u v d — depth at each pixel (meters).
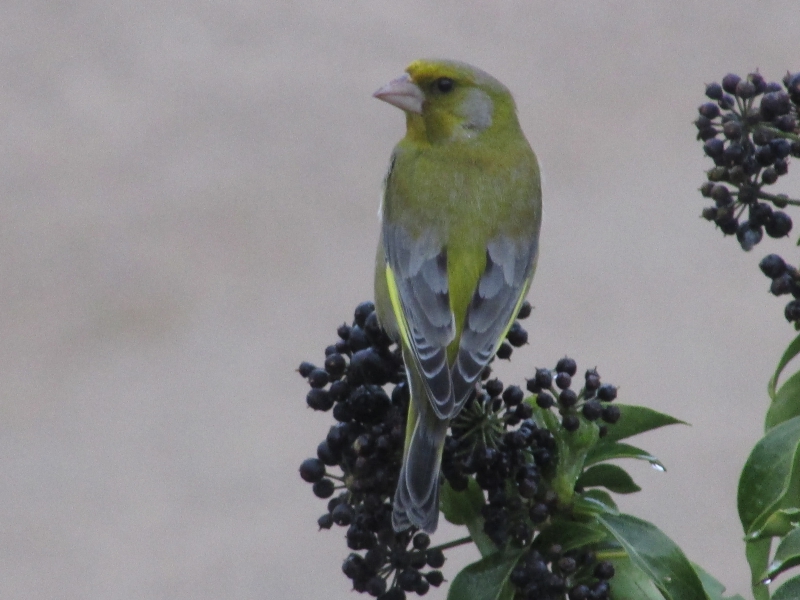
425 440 4.55
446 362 4.62
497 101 4.68
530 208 4.66
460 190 4.66
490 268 4.64
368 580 4.55
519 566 4.53
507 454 4.54
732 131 4.55
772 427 4.55
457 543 4.55
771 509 4.52
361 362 4.55
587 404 4.54
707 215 4.56
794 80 4.55
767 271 4.55
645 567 4.52
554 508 4.54
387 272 4.65
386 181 4.68
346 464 4.55
